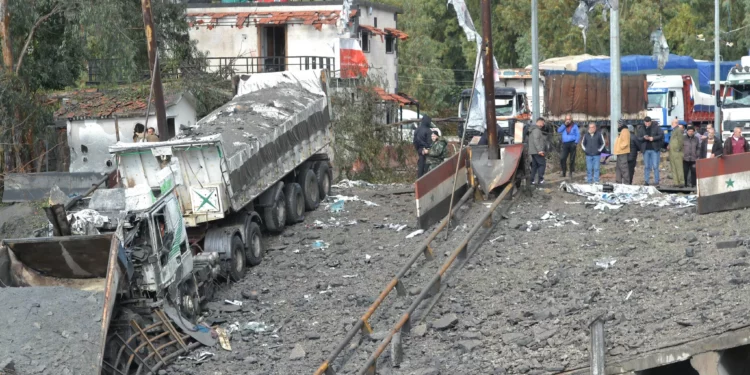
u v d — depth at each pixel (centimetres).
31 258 1434
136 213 1438
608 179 2666
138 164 1786
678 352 1188
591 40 5828
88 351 1246
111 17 2878
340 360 1352
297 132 2188
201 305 1641
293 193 2147
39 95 3123
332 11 4119
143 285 1440
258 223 1981
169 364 1392
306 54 4144
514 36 6669
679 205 1983
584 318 1352
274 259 1916
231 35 4197
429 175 1969
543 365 1243
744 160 1881
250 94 2319
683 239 1688
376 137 3172
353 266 1798
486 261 1705
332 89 3128
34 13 2850
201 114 3397
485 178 2123
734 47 6134
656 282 1470
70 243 1396
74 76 3200
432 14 6962
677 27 6212
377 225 2062
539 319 1397
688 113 4316
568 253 1694
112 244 1350
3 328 1256
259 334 1512
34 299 1325
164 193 1588
